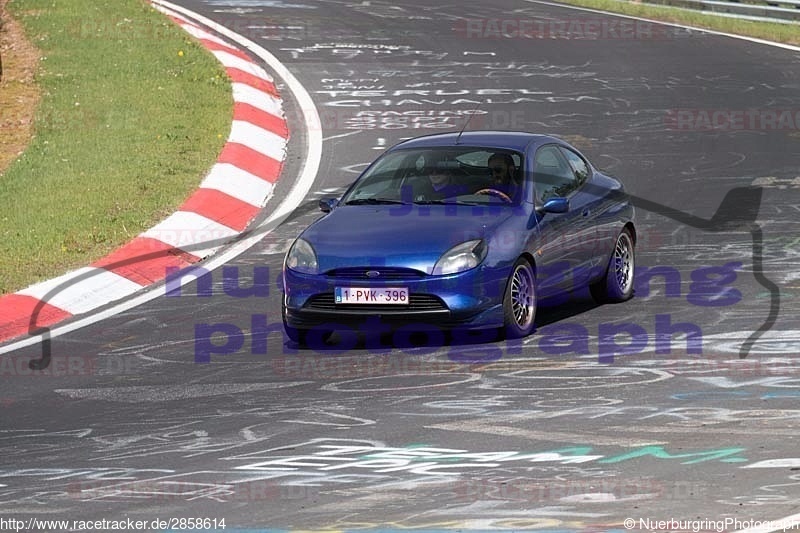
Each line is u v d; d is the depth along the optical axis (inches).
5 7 3629.4
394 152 1604.3
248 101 2923.2
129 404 1255.5
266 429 1128.8
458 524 844.0
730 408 1115.9
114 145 2559.1
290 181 2426.2
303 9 4311.0
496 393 1205.7
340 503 903.7
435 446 1041.5
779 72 3373.5
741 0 4692.4
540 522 840.3
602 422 1088.2
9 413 1249.4
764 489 887.1
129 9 3693.4
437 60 3523.6
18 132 2679.6
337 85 3193.9
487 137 1604.3
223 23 3927.2
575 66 3469.5
